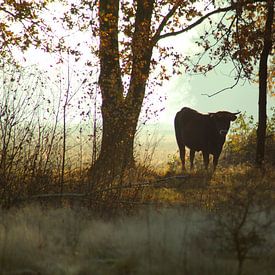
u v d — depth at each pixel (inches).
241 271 618.5
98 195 992.9
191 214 879.1
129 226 797.9
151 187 1191.6
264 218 780.0
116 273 623.5
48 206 967.6
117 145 1096.8
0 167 999.6
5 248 666.2
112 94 1220.5
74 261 654.5
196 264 628.4
